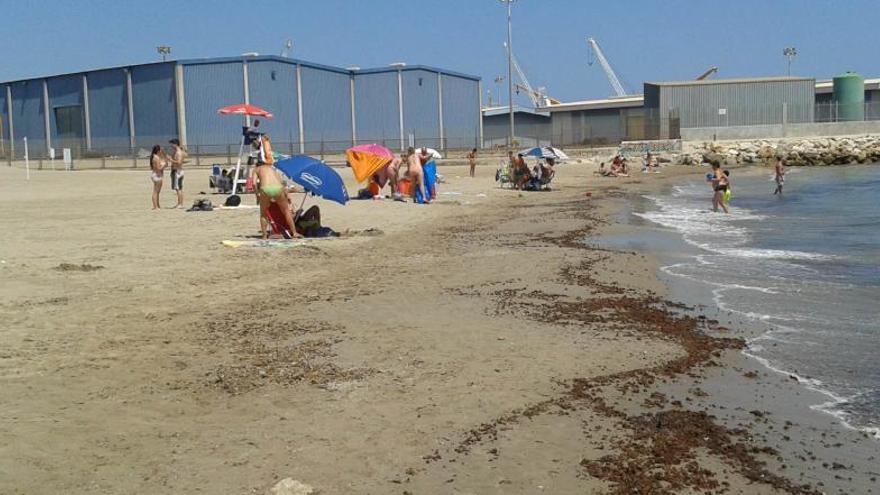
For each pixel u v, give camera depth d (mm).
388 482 5344
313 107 67562
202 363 8031
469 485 5328
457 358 8336
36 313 9961
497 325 9828
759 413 6918
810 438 6352
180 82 59219
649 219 24594
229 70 61375
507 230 20984
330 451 5836
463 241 18453
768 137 70938
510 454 5855
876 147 65125
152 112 60719
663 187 41438
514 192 35750
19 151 66625
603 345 9000
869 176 46594
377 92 73625
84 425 6203
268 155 17234
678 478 5504
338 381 7504
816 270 14492
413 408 6785
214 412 6621
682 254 16641
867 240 18703
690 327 10055
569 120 93938
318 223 18328
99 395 6949
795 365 8414
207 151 59219
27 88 68875
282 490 5098
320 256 15266
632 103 90125
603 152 66625
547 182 37781
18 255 14422
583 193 36531
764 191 37250
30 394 6891
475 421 6512
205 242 16422
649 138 70812
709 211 27406
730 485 5426
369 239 18328
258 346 8703
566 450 5953
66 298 10898
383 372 7805
